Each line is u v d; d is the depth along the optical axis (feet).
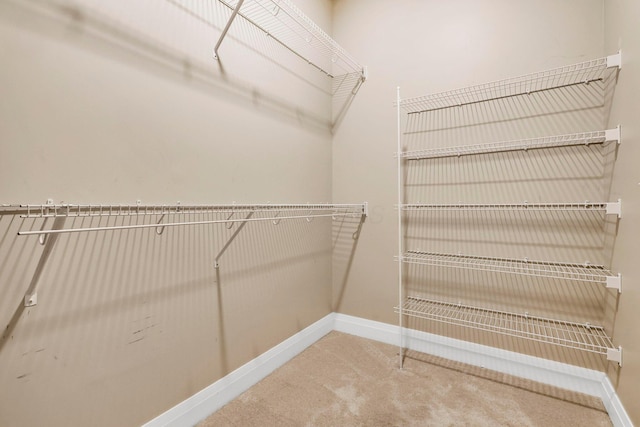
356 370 5.99
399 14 6.95
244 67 5.31
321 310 7.57
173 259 4.27
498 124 5.88
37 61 3.00
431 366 6.14
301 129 6.79
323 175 7.58
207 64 4.68
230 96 5.06
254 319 5.62
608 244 4.89
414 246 6.84
